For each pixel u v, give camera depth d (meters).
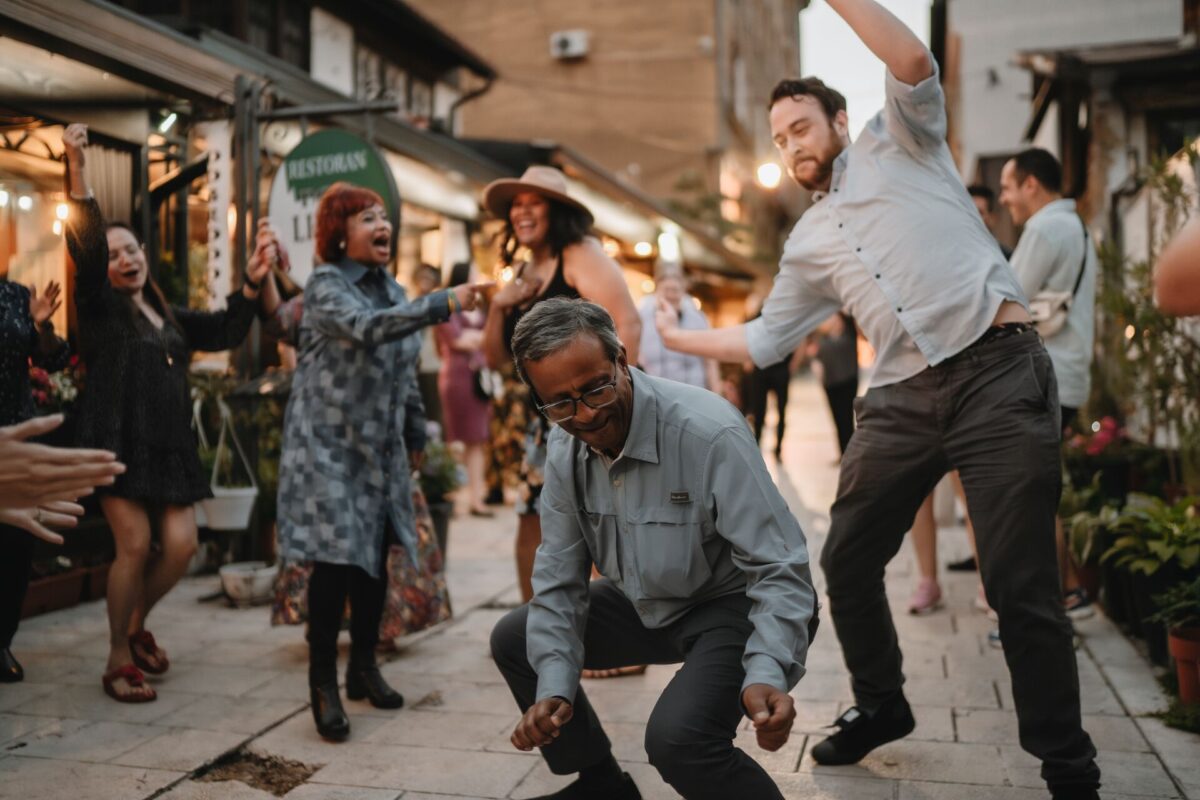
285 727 3.37
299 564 4.19
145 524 3.67
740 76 27.25
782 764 3.02
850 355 9.51
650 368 6.04
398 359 3.46
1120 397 6.55
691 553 2.14
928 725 3.34
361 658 3.62
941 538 6.81
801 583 2.04
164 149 5.91
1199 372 5.46
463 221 10.24
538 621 2.21
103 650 4.25
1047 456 2.50
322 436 3.34
